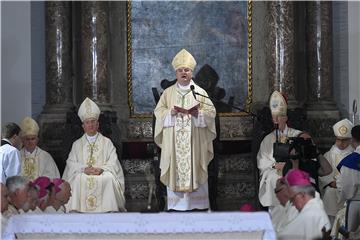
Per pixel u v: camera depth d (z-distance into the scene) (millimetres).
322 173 37781
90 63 46625
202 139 40562
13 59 48094
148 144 44094
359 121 47594
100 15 46750
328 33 47406
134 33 48031
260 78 47656
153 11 48188
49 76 46906
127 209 45938
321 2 47406
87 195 41688
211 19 48188
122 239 28375
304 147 36844
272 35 46875
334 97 48500
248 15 47906
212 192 42312
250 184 46125
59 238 28438
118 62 47781
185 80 40938
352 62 48469
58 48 46844
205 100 41000
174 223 28250
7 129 40906
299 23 48406
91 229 28328
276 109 42469
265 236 28125
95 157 42562
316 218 28656
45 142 46281
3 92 47875
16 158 39281
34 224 28438
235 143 45969
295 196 29219
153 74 48000
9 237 28250
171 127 40250
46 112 46719
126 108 47531
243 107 47656
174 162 40188
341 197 38875
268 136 42625
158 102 41375
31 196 31328
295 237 28750
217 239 28266
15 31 48188
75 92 47656
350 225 37031
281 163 40844
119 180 42438
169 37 48188
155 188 42219
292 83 46688
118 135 44781
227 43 48062
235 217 28250
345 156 42406
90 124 42688
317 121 46750
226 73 47938
